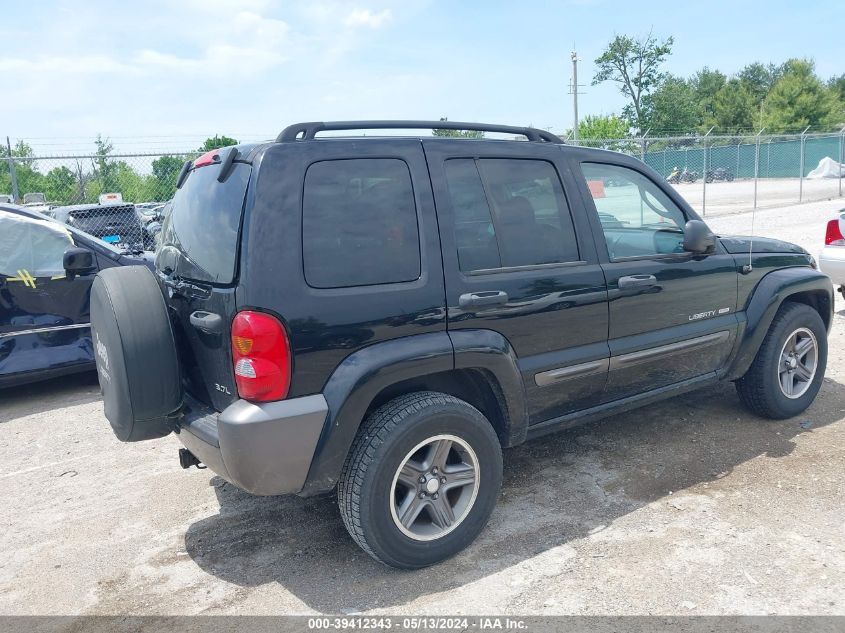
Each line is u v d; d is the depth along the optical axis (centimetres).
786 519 336
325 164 291
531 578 298
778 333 443
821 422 457
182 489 409
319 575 311
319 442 277
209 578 314
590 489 378
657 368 394
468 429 308
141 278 309
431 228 309
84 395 610
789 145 4109
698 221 389
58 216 1178
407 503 301
